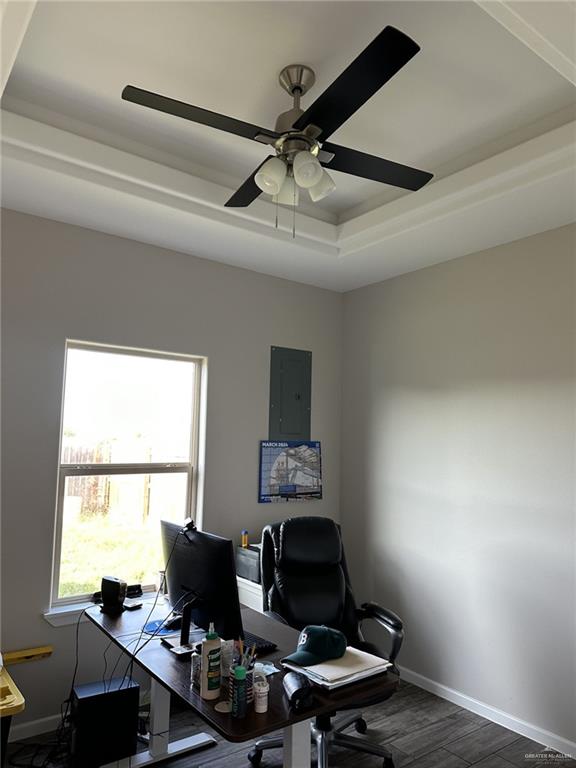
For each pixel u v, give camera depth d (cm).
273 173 196
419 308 377
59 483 309
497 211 279
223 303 374
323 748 248
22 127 239
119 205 286
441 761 267
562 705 278
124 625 249
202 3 184
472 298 342
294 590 290
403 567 370
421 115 246
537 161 242
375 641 383
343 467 428
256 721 163
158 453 349
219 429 367
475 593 323
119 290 328
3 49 155
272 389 395
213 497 361
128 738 259
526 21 147
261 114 249
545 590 290
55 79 229
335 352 436
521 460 306
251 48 206
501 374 321
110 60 215
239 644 186
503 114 244
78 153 253
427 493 358
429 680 343
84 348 321
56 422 300
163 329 344
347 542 417
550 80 220
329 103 173
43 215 300
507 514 311
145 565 337
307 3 183
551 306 299
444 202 286
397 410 386
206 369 364
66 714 287
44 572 291
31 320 296
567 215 284
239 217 312
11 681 218
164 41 204
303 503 406
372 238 330
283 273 395
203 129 263
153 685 262
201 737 277
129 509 335
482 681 314
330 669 189
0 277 289
